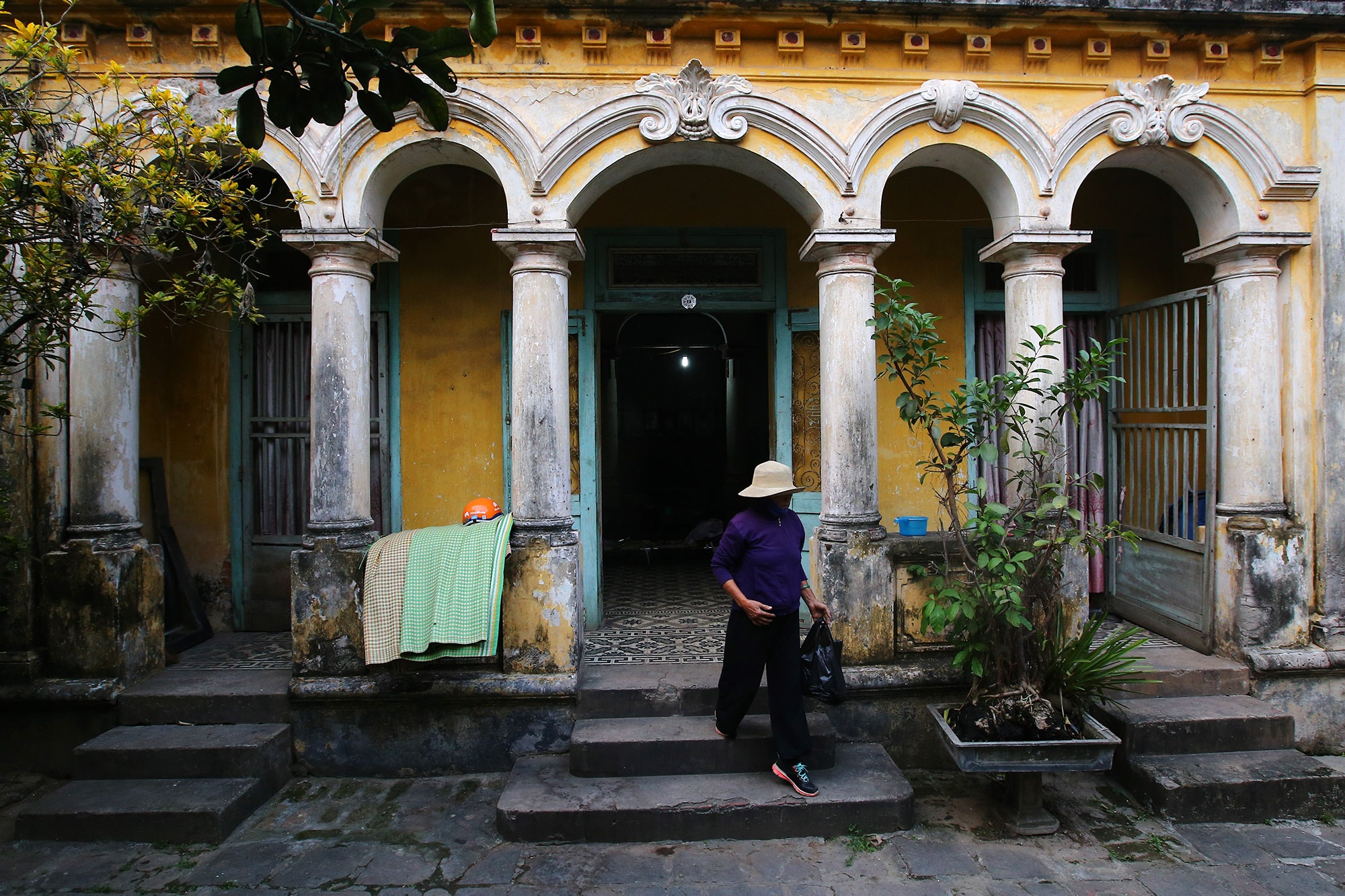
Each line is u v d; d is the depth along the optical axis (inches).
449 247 225.5
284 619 223.9
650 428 478.6
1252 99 179.5
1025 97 176.7
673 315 441.1
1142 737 160.1
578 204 175.8
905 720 171.9
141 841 142.9
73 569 169.5
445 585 160.6
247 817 151.6
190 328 223.9
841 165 172.6
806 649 150.0
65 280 113.7
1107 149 177.5
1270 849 139.8
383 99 79.4
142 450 212.2
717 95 171.5
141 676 177.9
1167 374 203.3
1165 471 202.4
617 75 172.1
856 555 171.3
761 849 139.9
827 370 178.1
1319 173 176.7
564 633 170.2
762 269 227.6
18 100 115.8
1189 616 194.7
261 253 225.6
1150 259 231.9
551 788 150.3
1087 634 157.5
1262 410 178.5
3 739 169.8
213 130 120.2
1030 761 137.6
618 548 327.9
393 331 223.9
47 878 132.2
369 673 169.0
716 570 148.5
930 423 151.5
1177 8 169.5
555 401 173.8
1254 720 162.6
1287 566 176.9
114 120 162.7
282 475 225.1
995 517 143.2
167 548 211.3
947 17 171.3
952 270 229.8
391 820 151.0
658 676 175.8
